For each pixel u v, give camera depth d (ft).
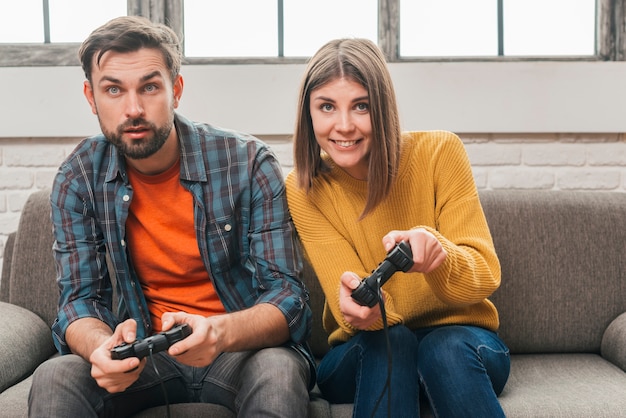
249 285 5.03
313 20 7.64
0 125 7.32
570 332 5.86
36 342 5.62
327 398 4.92
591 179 7.32
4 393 4.87
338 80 4.52
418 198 4.91
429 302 4.88
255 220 4.88
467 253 4.51
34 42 7.68
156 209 4.88
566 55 7.52
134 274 4.94
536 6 7.60
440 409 4.16
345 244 4.91
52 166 7.47
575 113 7.19
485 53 7.61
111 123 4.47
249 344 4.30
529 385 5.04
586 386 4.93
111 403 4.25
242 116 7.26
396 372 4.20
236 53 7.66
